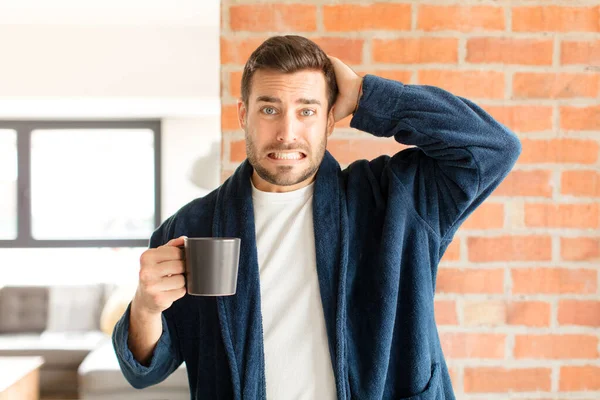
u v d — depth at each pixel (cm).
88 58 514
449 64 156
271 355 113
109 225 613
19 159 605
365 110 118
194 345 121
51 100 523
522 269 156
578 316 156
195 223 126
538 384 156
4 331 496
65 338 470
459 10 155
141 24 504
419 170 123
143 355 113
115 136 613
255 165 115
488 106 156
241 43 154
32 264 603
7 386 308
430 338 118
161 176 609
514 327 156
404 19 155
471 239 157
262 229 121
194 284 95
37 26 509
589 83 156
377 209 121
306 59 112
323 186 121
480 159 113
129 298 479
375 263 116
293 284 117
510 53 156
